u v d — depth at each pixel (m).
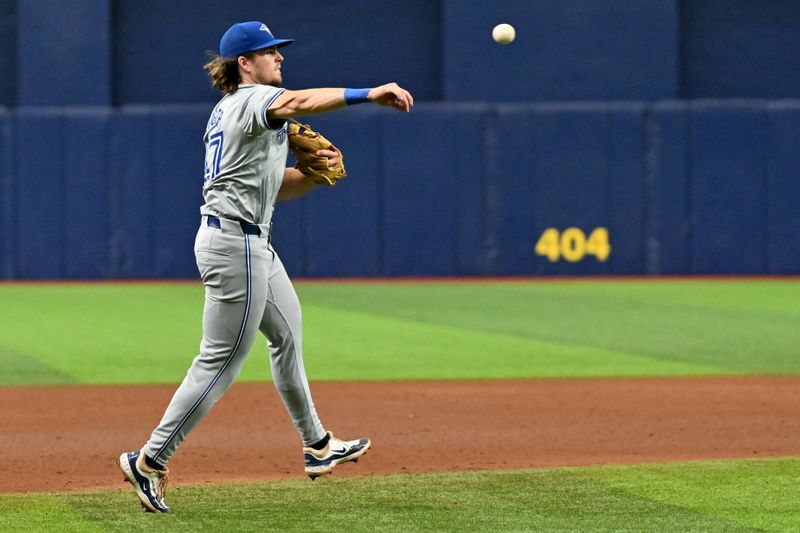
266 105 19.81
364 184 84.69
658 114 84.81
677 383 39.62
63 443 29.53
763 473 24.86
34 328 55.66
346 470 25.81
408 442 29.58
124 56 91.19
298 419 22.44
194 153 84.25
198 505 21.81
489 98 88.75
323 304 66.56
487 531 19.69
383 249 84.88
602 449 28.56
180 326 56.41
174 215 84.44
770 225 84.62
